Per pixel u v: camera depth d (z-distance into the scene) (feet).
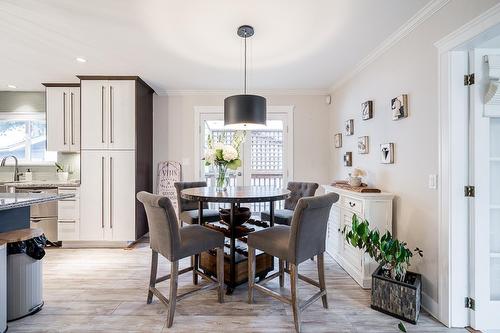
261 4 6.55
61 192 11.64
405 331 5.98
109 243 11.95
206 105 14.19
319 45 8.75
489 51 5.91
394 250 6.55
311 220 6.09
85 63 10.32
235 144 8.65
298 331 5.91
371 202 7.95
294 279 5.97
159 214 6.14
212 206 14.08
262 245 6.70
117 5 6.57
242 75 11.73
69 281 8.51
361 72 10.43
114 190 11.75
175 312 6.73
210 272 8.41
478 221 5.95
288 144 14.24
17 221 7.34
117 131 11.76
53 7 6.64
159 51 9.25
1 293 5.65
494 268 6.21
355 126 10.96
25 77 11.96
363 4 6.54
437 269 6.43
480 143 5.92
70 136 12.57
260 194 7.44
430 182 6.61
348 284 8.36
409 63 7.45
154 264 6.99
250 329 6.09
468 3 5.51
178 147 14.23
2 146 14.16
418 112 7.07
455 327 6.13
